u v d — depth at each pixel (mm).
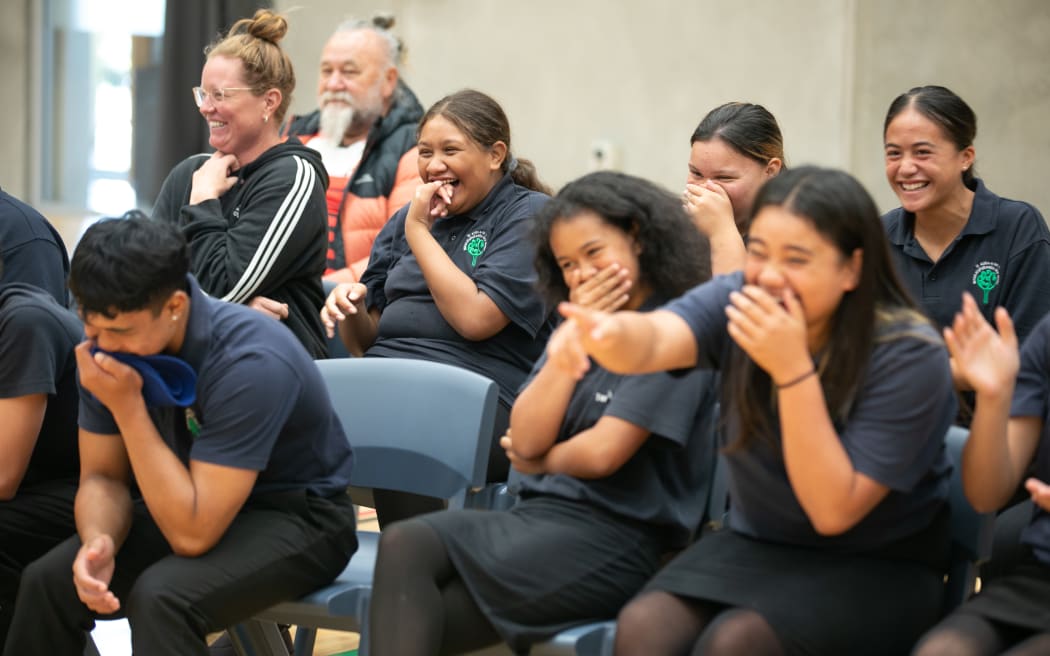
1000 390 2793
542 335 4309
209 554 3174
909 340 2707
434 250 4270
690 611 2840
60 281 4344
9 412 3557
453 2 9734
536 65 9414
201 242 4621
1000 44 7766
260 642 3566
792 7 8242
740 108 4227
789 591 2766
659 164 8906
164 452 3146
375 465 3729
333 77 6305
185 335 3184
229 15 9734
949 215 4383
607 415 3145
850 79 7984
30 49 10766
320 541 3328
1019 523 3201
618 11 9031
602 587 3125
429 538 3008
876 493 2695
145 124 10492
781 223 2645
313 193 4719
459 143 4312
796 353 2611
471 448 3574
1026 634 2729
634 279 3162
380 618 2967
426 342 4324
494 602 3023
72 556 3322
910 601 2814
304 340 4727
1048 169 7703
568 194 3184
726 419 2885
